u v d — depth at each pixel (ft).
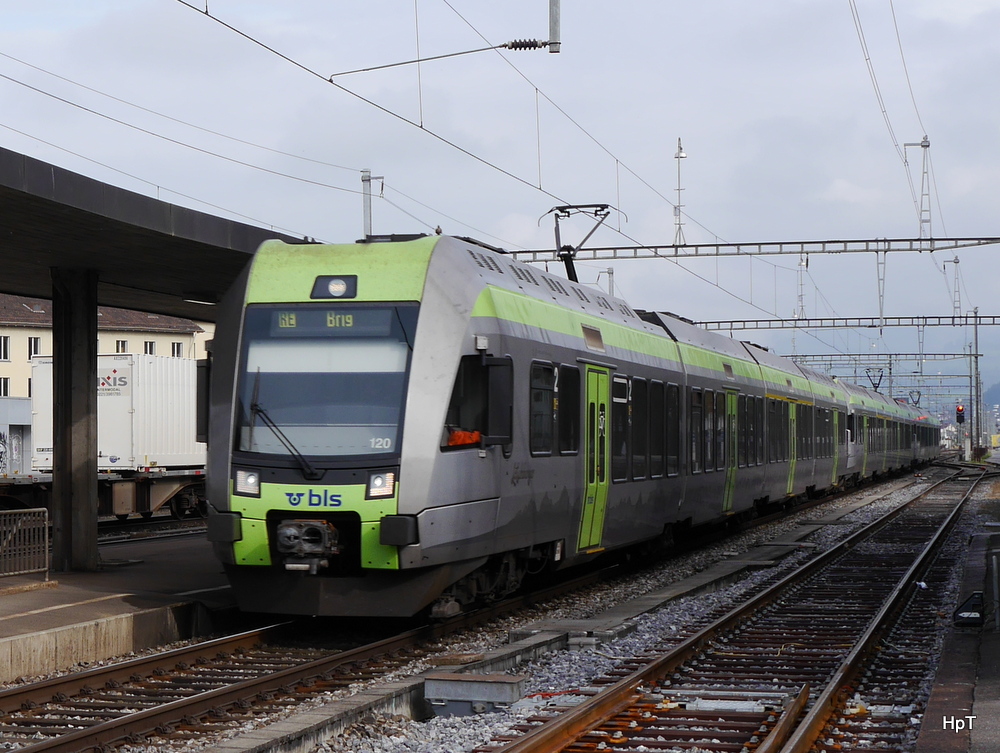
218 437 39.47
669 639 40.57
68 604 41.16
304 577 38.63
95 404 54.95
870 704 30.01
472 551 39.99
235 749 23.58
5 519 45.11
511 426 41.39
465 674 30.81
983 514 104.83
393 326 39.09
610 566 63.57
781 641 40.19
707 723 27.63
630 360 57.11
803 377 113.70
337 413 38.50
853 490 156.87
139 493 107.65
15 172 36.88
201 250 48.67
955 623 41.04
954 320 149.59
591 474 50.90
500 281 43.91
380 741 26.43
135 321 201.26
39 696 30.55
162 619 40.86
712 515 74.43
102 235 45.16
